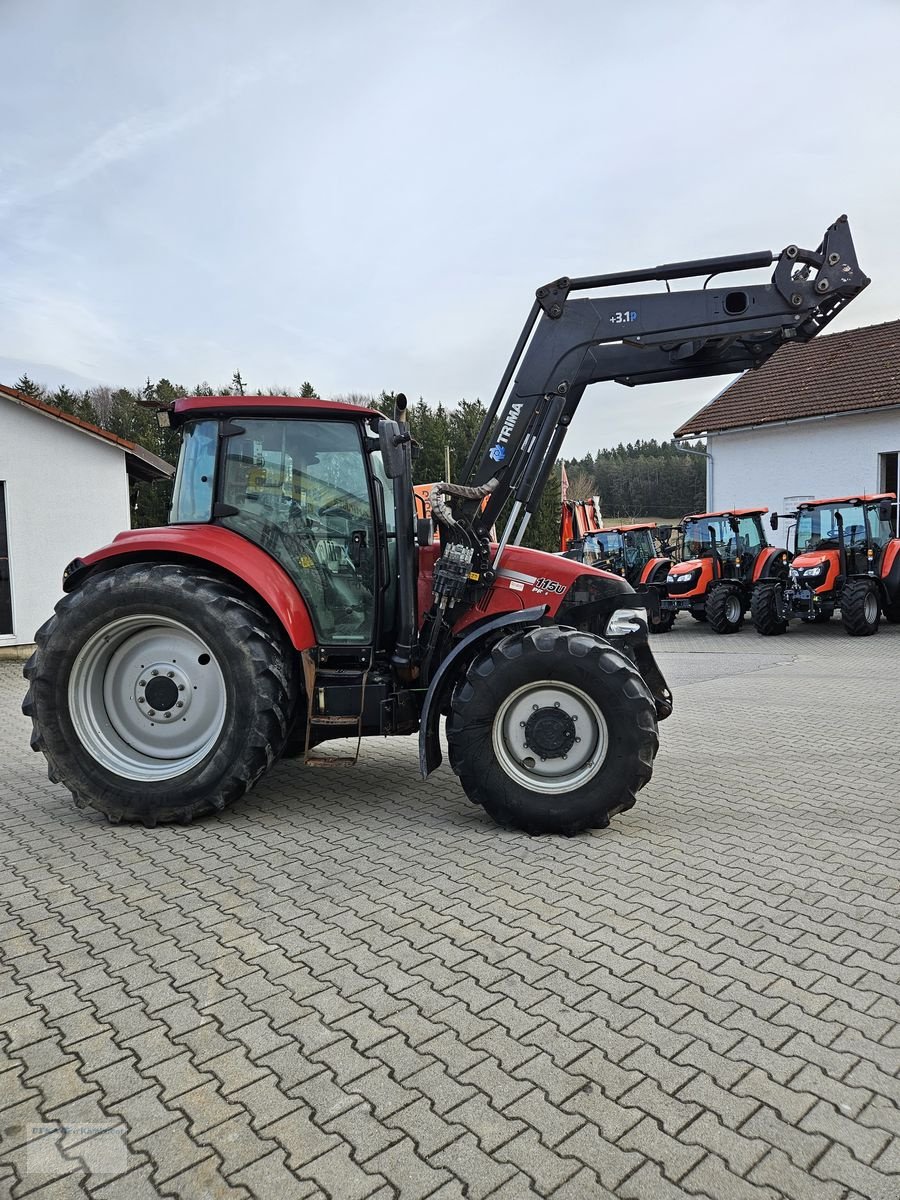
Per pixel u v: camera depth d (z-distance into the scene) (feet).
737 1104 7.01
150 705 14.67
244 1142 6.66
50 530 38.86
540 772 13.91
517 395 15.10
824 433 65.05
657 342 14.70
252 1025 8.28
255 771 14.19
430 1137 6.68
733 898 11.17
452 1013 8.43
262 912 10.87
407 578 14.71
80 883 11.93
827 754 19.22
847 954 9.58
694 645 43.37
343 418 14.99
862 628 42.83
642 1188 6.12
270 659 14.02
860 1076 7.36
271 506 15.05
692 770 18.01
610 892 11.41
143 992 8.93
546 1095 7.16
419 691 15.20
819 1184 6.14
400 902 11.14
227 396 14.96
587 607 15.75
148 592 14.02
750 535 50.42
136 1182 6.26
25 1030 8.25
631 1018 8.30
